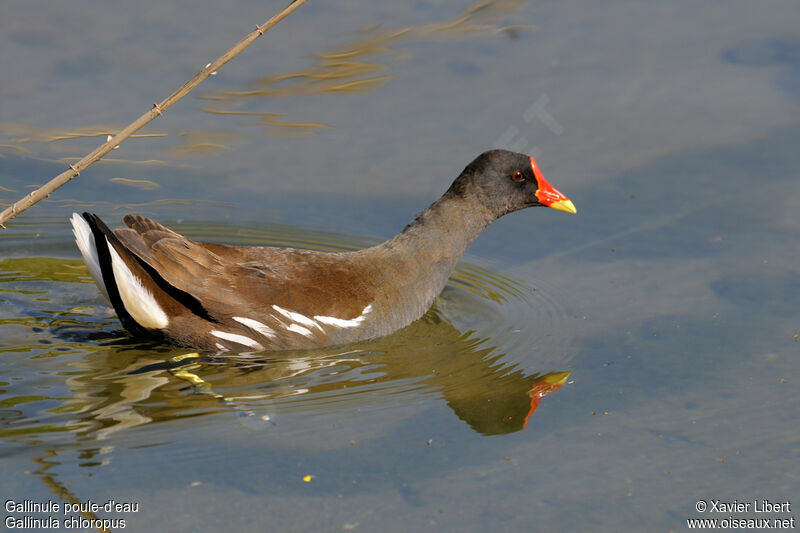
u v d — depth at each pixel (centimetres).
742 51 1792
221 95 1716
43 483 846
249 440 927
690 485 866
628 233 1387
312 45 1828
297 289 1128
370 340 1171
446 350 1155
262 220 1452
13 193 1455
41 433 931
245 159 1574
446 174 1502
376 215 1452
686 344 1121
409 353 1145
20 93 1680
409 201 1468
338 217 1448
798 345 1105
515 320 1227
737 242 1337
